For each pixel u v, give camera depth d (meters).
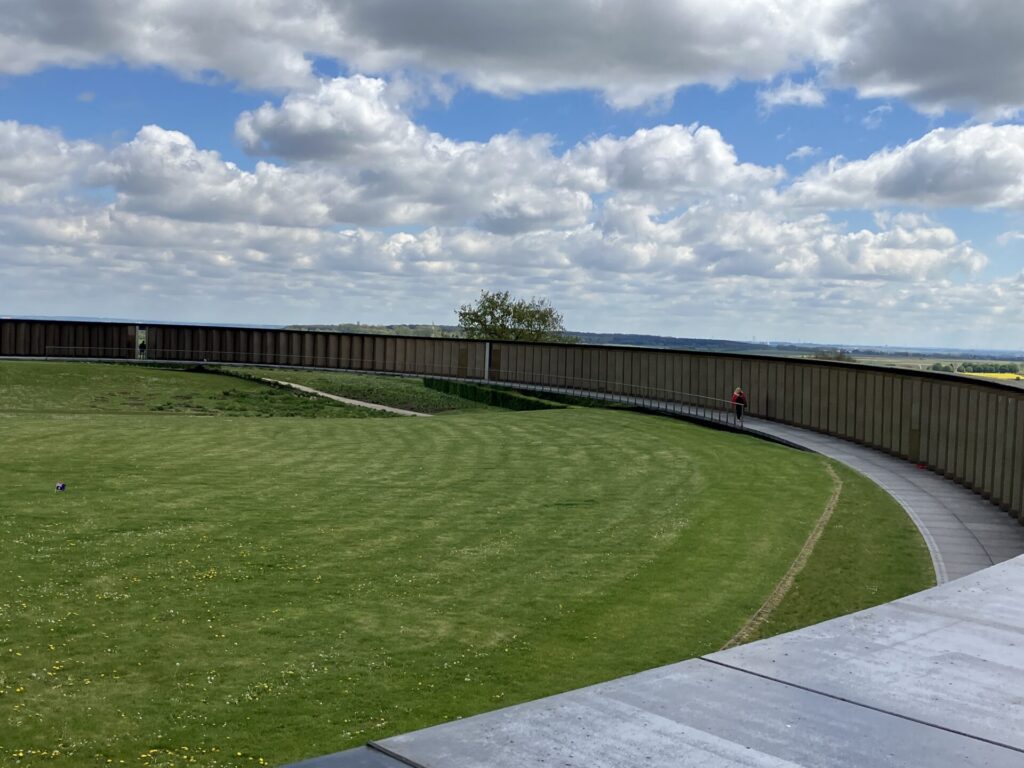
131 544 20.45
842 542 21.77
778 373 48.31
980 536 22.73
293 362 76.31
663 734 3.74
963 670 4.69
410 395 69.12
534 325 92.31
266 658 14.18
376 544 21.39
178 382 65.50
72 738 11.24
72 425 41.28
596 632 15.77
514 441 39.78
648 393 58.41
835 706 4.15
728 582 18.70
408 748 3.53
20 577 17.61
